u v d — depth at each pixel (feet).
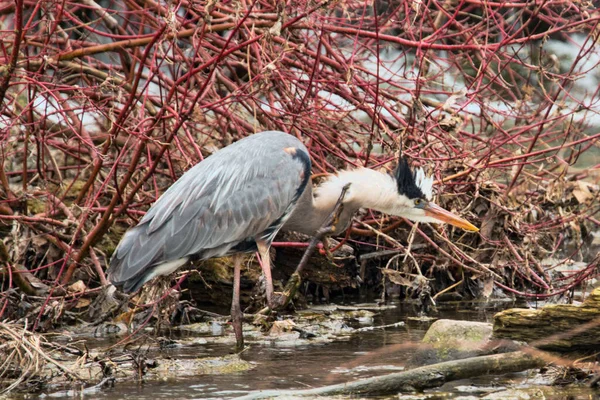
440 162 41.83
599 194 45.34
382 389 27.25
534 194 46.24
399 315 40.45
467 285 44.98
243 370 30.48
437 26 48.03
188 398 26.86
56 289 37.65
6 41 41.93
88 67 44.24
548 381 28.48
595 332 28.12
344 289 46.03
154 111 43.68
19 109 46.52
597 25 40.93
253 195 33.50
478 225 43.52
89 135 45.39
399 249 42.98
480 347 29.68
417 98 40.29
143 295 36.45
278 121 42.55
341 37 56.03
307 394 26.89
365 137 46.21
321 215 36.06
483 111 46.62
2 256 36.01
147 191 45.06
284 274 43.80
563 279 43.19
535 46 65.10
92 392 27.71
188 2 41.04
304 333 36.19
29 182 45.11
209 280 42.04
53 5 43.73
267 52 41.75
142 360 30.14
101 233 37.86
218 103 39.88
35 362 28.63
